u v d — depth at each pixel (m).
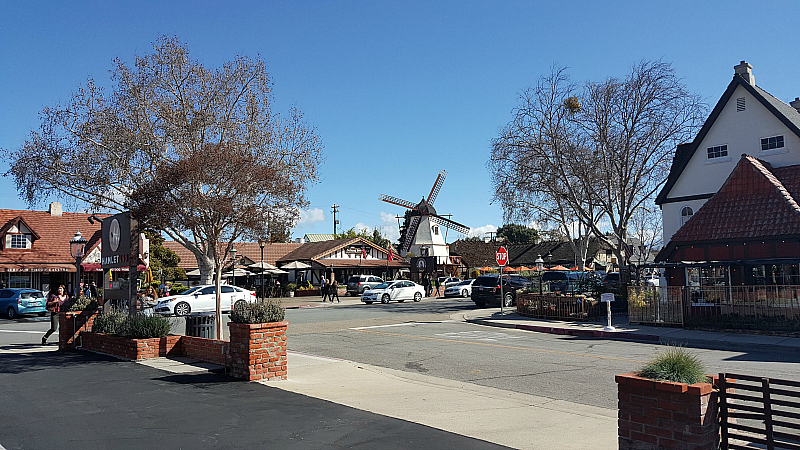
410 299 39.41
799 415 5.02
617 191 30.62
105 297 15.16
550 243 80.19
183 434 6.59
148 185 13.33
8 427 6.94
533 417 7.69
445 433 6.73
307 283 50.19
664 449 5.11
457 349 15.20
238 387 9.38
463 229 68.25
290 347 15.77
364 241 57.69
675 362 5.41
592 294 24.00
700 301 18.58
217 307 13.39
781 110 24.41
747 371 11.31
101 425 7.00
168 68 31.14
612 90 28.61
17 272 36.97
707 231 20.11
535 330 20.06
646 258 50.25
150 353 12.45
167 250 46.34
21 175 29.66
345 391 9.38
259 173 13.14
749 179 20.38
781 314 16.84
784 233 18.00
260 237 14.79
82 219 43.16
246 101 32.81
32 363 12.11
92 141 29.84
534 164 31.11
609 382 10.54
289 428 6.87
